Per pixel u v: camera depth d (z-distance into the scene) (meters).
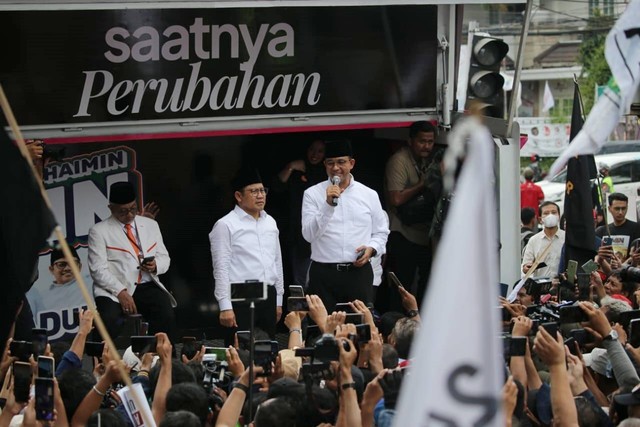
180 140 24.66
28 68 20.70
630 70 13.53
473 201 7.35
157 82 21.53
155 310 22.08
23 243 10.94
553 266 25.81
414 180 24.44
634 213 42.50
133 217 22.09
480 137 7.32
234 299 12.85
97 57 21.06
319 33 22.39
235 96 22.06
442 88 23.48
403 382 12.03
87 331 15.41
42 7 20.27
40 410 11.72
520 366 13.95
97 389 12.91
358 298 21.89
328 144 21.67
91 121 21.25
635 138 58.12
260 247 21.45
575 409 12.02
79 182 23.53
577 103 24.20
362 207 21.91
